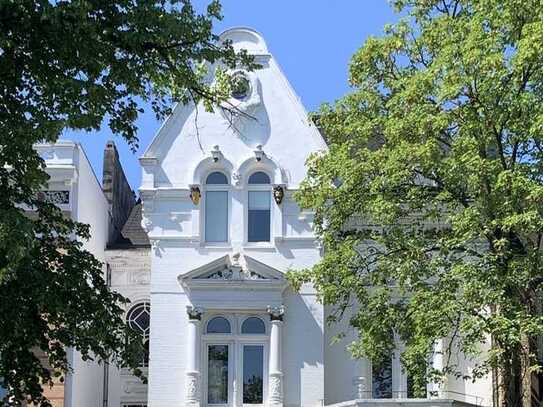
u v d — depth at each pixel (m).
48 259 21.16
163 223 32.47
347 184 26.23
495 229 24.47
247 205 32.69
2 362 21.12
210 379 31.58
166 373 31.50
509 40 24.69
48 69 18.94
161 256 32.25
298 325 31.80
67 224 21.84
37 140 19.06
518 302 24.03
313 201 27.12
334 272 26.67
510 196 23.72
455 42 24.75
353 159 26.53
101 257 36.28
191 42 20.19
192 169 32.72
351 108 27.09
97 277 21.80
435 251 27.83
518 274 23.78
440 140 25.45
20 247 16.97
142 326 35.69
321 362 31.58
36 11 18.22
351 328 32.44
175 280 32.12
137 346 21.64
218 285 31.67
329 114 27.39
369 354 26.11
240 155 32.88
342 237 27.42
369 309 26.30
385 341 26.11
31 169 20.14
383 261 25.94
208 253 32.31
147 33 19.39
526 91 24.47
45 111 19.05
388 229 27.77
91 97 18.88
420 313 24.38
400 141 25.23
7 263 18.02
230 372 31.48
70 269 21.08
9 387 21.89
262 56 33.53
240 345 31.66
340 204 26.72
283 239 32.25
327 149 31.19
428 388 31.91
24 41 18.75
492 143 24.94
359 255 26.81
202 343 31.69
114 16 19.39
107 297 21.64
